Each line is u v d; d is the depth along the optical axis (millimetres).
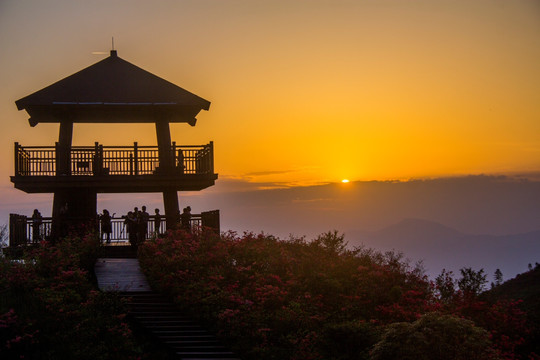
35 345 19109
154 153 31766
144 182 31047
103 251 29078
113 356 19281
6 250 26344
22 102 31141
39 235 29750
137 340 20906
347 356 20078
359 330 20641
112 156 31359
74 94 31797
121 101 31688
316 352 20438
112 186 30969
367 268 26703
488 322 23875
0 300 21219
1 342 18922
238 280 25438
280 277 26328
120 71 33469
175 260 25922
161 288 23859
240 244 28312
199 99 32375
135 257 29891
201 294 23531
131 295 23562
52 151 31234
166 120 32875
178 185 31625
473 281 26359
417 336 17484
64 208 31562
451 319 17875
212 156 31531
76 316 20719
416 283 26406
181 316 22578
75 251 26938
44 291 21922
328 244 29562
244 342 21000
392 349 17656
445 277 27047
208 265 26359
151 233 30156
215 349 20781
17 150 30406
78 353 18953
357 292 25125
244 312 22438
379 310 23781
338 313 23531
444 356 17406
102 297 22125
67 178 30594
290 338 21391
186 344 20938
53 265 24516
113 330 20328
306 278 26141
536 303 28984
